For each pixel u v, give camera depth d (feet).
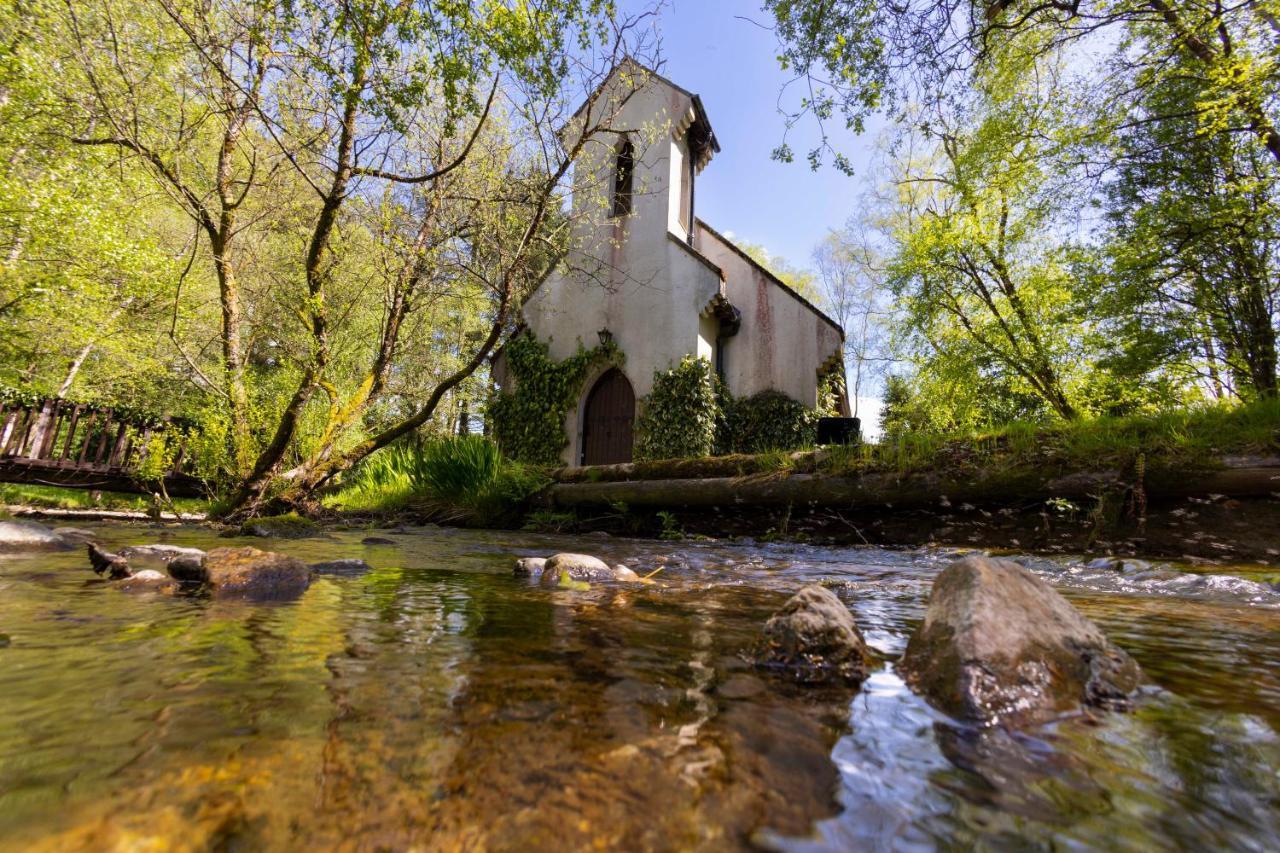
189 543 13.34
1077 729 2.93
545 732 2.69
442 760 2.36
